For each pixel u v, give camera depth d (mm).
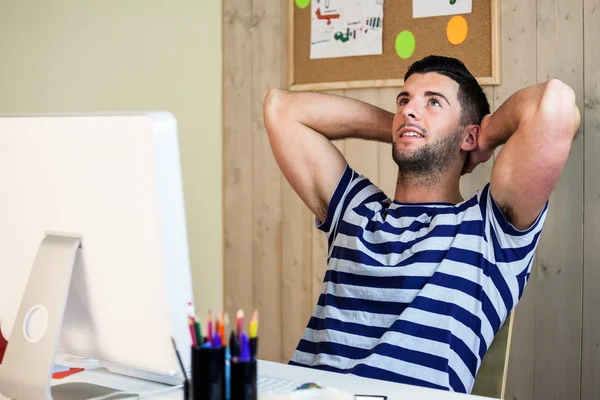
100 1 2941
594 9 2227
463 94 1906
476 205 1746
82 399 1167
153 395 1185
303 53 2697
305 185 2053
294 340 2801
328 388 1176
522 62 2344
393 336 1654
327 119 2070
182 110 2951
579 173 2266
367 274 1762
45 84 2980
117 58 2951
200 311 2986
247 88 2838
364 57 2582
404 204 1870
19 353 1116
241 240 2893
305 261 2760
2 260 1209
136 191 1036
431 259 1709
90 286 1112
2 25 3012
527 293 2363
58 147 1106
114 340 1111
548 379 2332
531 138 1670
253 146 2838
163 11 2924
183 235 1062
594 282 2248
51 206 1133
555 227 2309
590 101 2242
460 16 2418
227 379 1005
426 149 1870
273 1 2768
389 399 1161
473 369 1666
